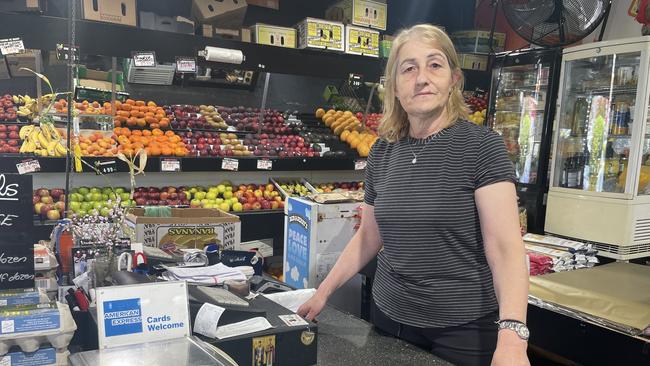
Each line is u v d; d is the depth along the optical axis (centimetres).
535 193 355
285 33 404
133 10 336
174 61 345
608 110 331
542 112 365
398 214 144
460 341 140
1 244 124
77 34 312
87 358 100
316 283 210
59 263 147
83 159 331
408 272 145
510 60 379
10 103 377
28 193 126
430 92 138
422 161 143
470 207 137
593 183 337
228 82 473
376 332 153
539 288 238
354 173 489
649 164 321
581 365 222
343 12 437
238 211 390
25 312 104
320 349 138
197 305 123
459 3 580
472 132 139
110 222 160
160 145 375
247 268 175
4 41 294
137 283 118
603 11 343
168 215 220
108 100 410
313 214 207
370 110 543
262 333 120
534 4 361
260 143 429
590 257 293
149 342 109
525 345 115
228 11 389
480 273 140
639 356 199
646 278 247
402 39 146
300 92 526
